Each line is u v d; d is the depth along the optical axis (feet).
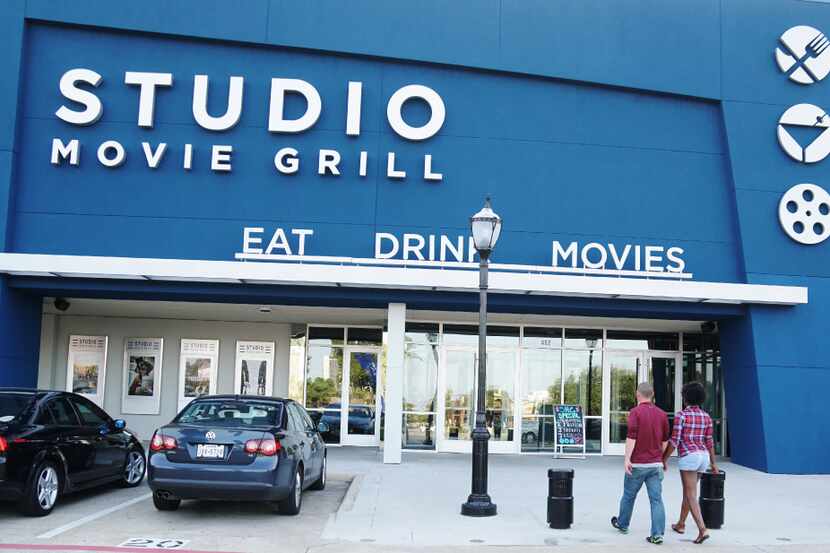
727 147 60.54
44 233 55.72
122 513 35.53
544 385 65.77
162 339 69.05
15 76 56.03
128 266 52.24
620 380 66.95
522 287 53.98
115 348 68.95
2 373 53.36
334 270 53.21
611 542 31.37
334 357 68.28
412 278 53.47
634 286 54.95
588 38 60.23
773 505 42.27
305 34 58.03
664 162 60.39
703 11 61.46
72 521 33.40
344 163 57.77
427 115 58.95
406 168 58.13
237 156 57.26
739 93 60.90
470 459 59.47
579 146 59.77
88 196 56.18
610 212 59.41
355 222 57.31
